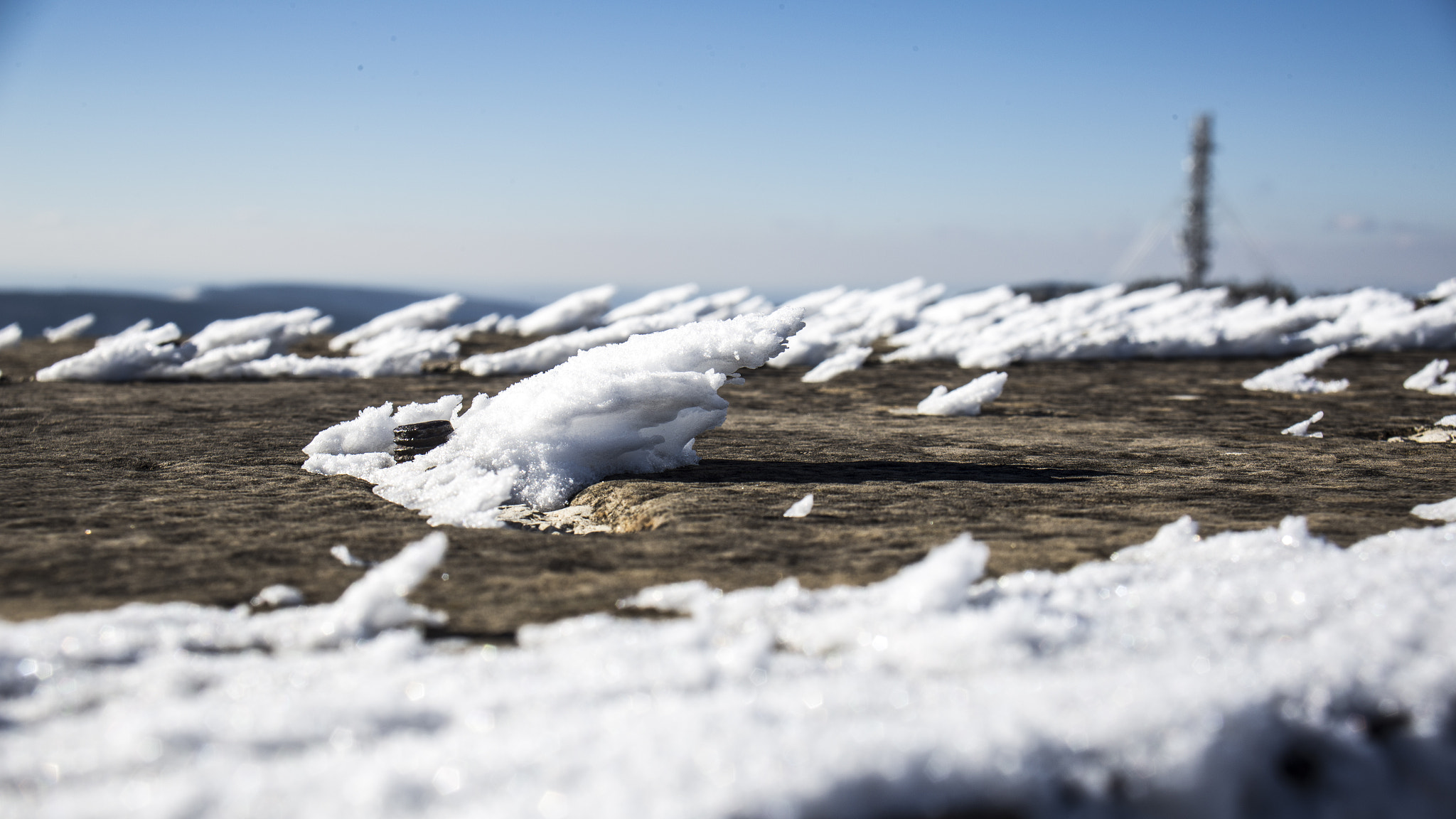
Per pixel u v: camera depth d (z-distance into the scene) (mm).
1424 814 1371
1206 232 22469
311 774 1242
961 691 1472
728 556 2430
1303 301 12969
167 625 1837
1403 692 1474
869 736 1277
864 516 2875
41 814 1191
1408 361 8758
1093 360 8836
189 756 1320
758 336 3502
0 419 4695
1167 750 1300
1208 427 4902
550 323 11773
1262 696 1419
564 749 1281
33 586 2125
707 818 1129
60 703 1515
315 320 10219
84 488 3154
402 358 7629
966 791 1224
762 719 1381
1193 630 1767
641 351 3564
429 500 3021
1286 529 2420
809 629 1821
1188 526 2502
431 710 1457
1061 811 1262
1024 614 1756
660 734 1304
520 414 3418
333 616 1886
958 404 5363
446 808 1186
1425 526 2768
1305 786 1402
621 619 1944
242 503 2977
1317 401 6016
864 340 10672
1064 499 3141
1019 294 16578
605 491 3229
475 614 2000
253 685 1574
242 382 6844
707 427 3652
